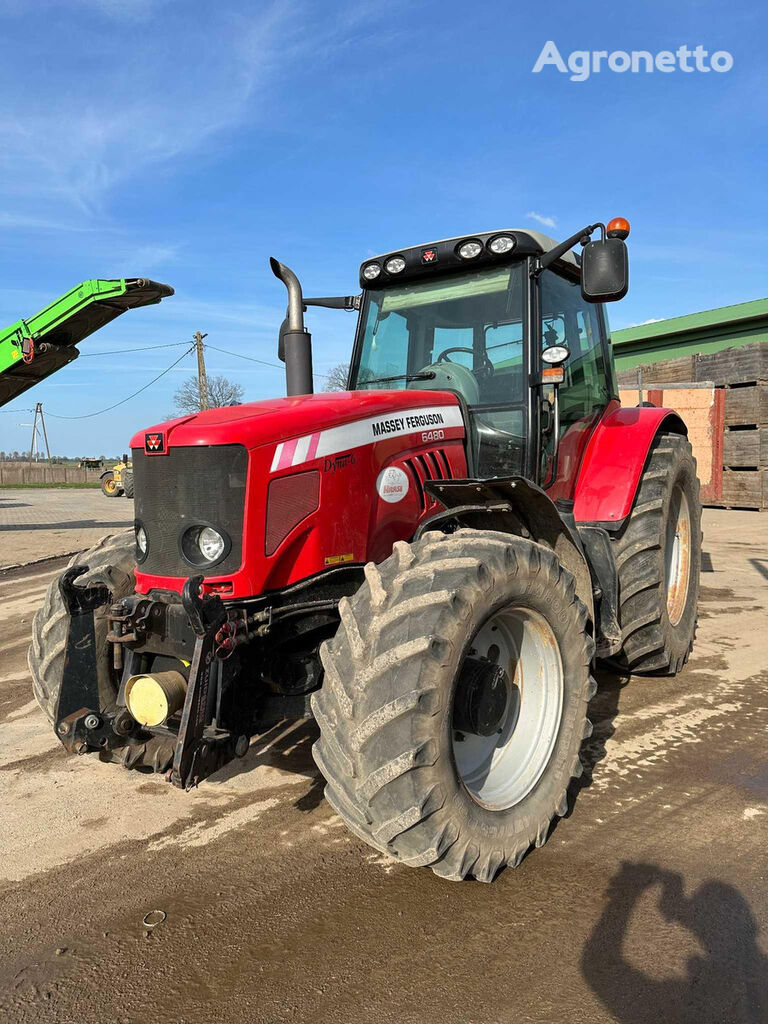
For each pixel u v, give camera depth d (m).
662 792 2.94
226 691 2.34
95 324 8.74
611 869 2.41
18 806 2.94
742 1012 1.79
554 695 2.56
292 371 3.62
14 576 8.36
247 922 2.17
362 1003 1.84
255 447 2.46
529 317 3.41
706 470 13.19
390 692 2.04
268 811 2.86
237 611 2.42
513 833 2.31
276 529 2.51
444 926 2.13
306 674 2.72
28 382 9.49
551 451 3.53
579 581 2.93
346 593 2.77
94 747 2.49
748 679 4.27
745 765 3.17
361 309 3.96
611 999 1.84
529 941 2.06
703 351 15.88
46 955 2.05
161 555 2.58
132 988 1.91
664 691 4.09
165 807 2.91
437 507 3.11
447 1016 1.79
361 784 2.05
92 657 2.66
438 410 3.23
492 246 3.43
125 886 2.37
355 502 2.74
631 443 3.95
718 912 2.17
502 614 2.42
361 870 2.44
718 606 5.99
